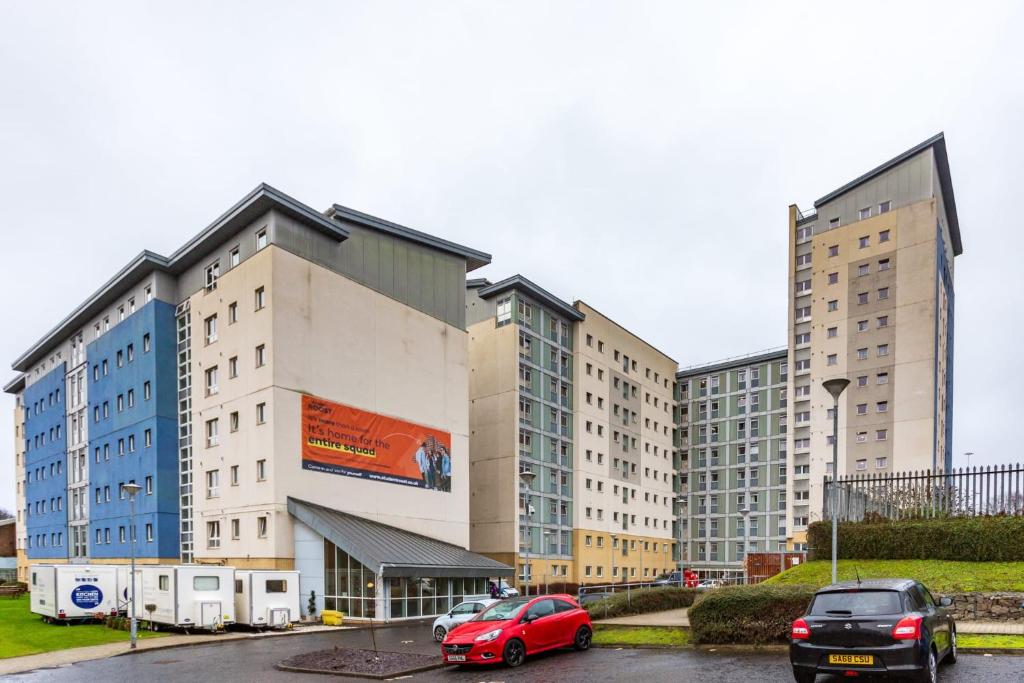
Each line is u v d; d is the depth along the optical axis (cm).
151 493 4009
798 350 6644
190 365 4050
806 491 6375
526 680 1318
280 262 3500
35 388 6184
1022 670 1123
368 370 3931
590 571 5812
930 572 1891
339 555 3161
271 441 3338
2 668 1834
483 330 5562
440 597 3394
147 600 2692
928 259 5959
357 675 1526
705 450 7694
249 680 1520
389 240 4266
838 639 974
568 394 5925
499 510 5194
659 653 1546
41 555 5725
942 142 6091
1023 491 2011
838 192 6569
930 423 5734
